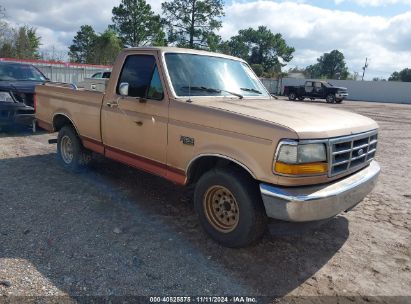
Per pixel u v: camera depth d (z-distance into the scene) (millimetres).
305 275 3451
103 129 5152
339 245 4070
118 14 58188
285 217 3275
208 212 3936
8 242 3693
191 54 4727
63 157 6309
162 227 4258
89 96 5336
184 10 52000
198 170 4125
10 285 3014
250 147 3434
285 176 3244
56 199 4902
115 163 6637
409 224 4746
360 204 5418
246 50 89312
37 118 6801
